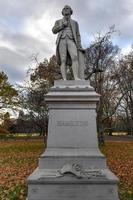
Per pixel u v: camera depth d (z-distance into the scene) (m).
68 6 10.27
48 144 8.66
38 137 56.97
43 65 33.41
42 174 7.84
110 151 26.03
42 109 34.09
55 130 8.74
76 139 8.70
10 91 50.97
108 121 55.81
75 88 8.99
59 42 10.05
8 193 9.60
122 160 18.64
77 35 10.15
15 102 50.41
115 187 7.54
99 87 34.94
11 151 27.22
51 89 9.01
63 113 8.83
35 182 7.56
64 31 10.10
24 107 34.97
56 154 8.46
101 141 35.00
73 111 8.85
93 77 35.25
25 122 45.91
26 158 20.47
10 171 14.30
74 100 8.80
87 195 7.52
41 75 33.41
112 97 40.97
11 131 58.38
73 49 9.87
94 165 8.27
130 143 39.56
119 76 40.88
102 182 7.54
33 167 15.65
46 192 7.53
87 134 8.73
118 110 56.34
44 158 8.31
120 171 13.88
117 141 46.31
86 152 8.52
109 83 40.00
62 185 7.55
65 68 9.90
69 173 7.72
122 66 41.75
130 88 46.09
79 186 7.55
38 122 35.62
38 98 33.88
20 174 13.32
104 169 8.20
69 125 8.77
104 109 41.78
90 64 33.97
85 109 8.87
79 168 7.93
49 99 8.80
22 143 41.16
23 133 61.28
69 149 8.59
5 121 51.75
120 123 73.25
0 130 51.94
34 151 26.73
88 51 33.97
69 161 8.29
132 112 54.34
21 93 35.59
